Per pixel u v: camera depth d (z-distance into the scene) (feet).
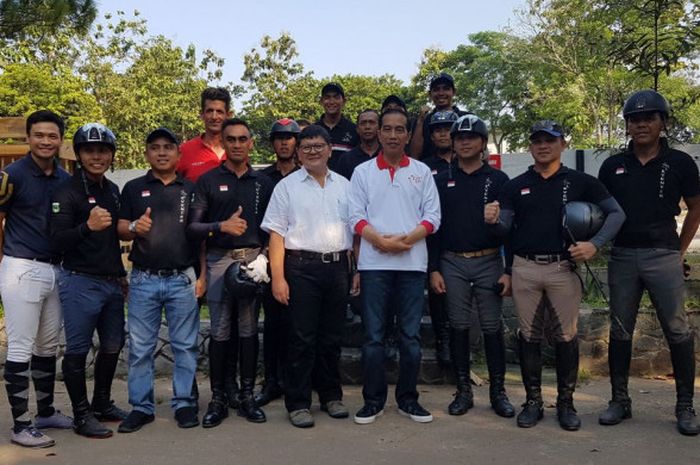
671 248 14.26
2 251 14.12
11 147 23.98
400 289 14.88
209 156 17.52
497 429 14.19
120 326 14.71
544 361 19.54
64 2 28.94
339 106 20.98
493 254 15.34
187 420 14.49
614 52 23.02
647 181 14.28
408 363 14.94
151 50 85.05
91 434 13.83
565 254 14.21
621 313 14.75
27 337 13.47
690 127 35.04
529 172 14.75
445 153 17.81
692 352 14.32
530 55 74.43
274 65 99.55
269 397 16.52
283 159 16.83
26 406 13.47
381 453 12.76
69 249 13.64
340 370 18.47
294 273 14.61
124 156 73.15
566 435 13.74
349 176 19.16
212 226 14.19
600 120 65.10
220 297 14.83
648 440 13.41
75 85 62.18
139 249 14.49
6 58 61.82
